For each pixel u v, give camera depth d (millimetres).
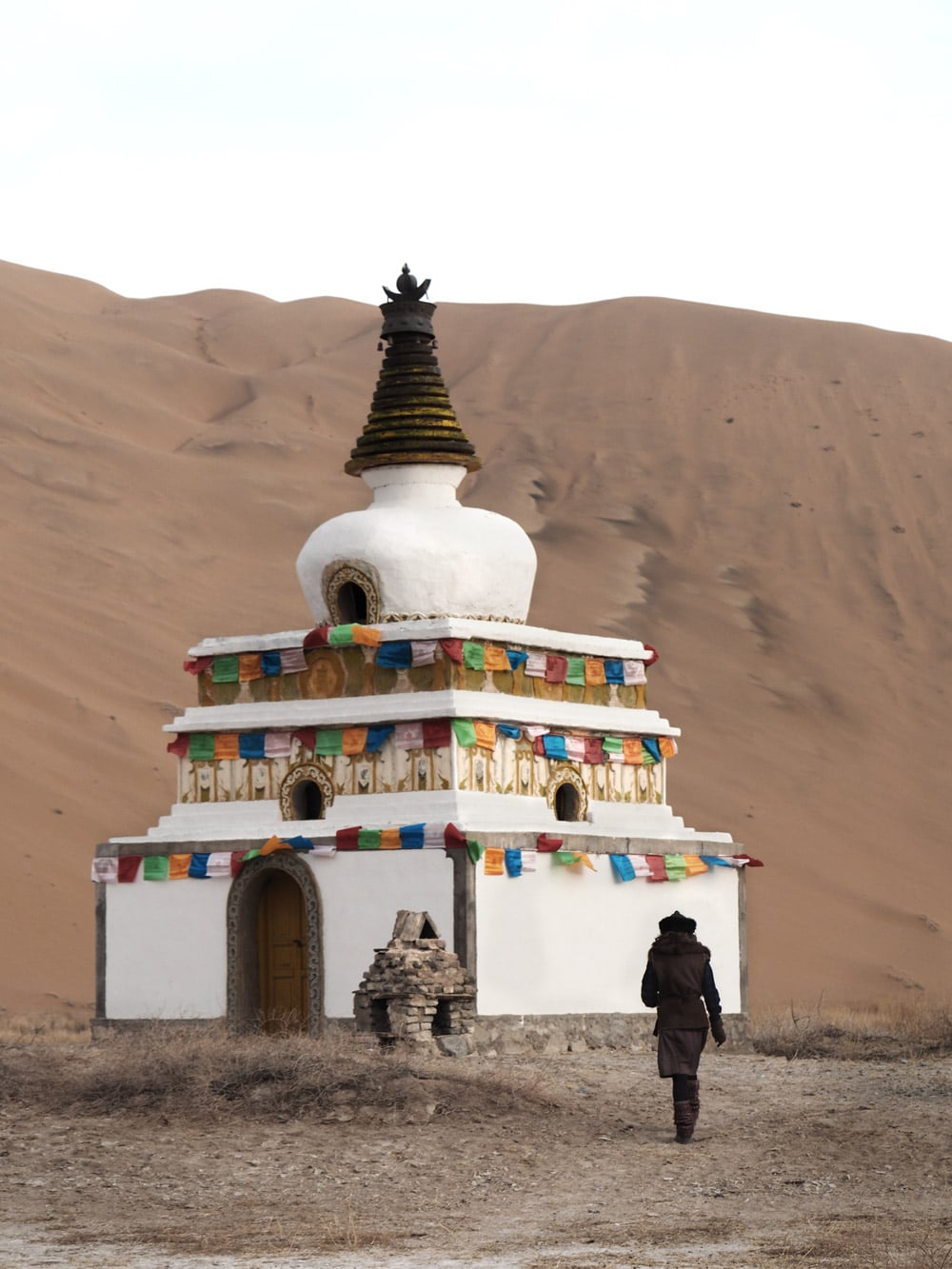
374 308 184875
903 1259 20797
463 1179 26203
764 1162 27172
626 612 122688
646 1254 21531
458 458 46594
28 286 171750
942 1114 30609
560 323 169750
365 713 43000
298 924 42438
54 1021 61156
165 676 102125
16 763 87938
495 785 43000
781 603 128250
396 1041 37156
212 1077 30859
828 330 163750
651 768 47656
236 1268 21000
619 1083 34062
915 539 136500
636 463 144000
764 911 94812
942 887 102250
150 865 43812
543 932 41594
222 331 172500
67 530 116000
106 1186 25688
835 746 114812
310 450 144375
